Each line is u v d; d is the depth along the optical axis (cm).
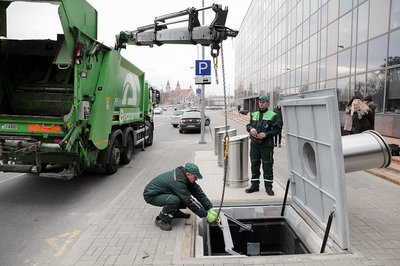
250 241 538
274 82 3278
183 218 518
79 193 696
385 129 1312
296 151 500
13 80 740
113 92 796
